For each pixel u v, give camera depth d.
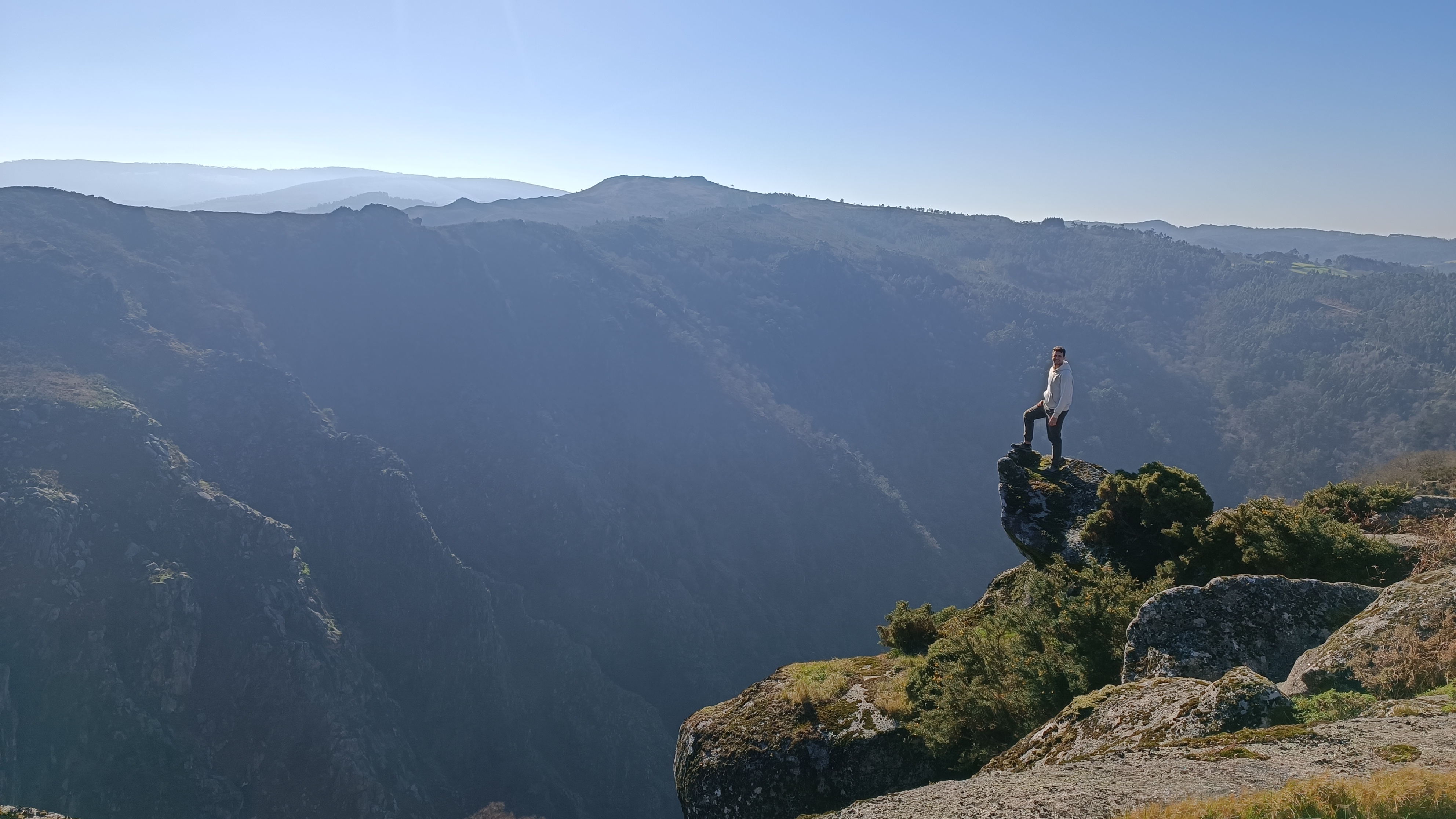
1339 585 8.44
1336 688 6.62
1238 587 8.41
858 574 126.62
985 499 154.75
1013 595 13.87
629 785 80.69
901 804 5.83
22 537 62.56
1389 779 3.96
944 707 10.51
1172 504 11.54
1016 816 4.72
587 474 119.06
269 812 61.38
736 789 11.42
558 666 86.44
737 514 129.38
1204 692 6.44
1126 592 9.89
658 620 100.25
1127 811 4.41
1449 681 6.09
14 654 57.84
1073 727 7.23
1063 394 13.25
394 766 68.81
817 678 12.77
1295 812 3.88
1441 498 12.85
